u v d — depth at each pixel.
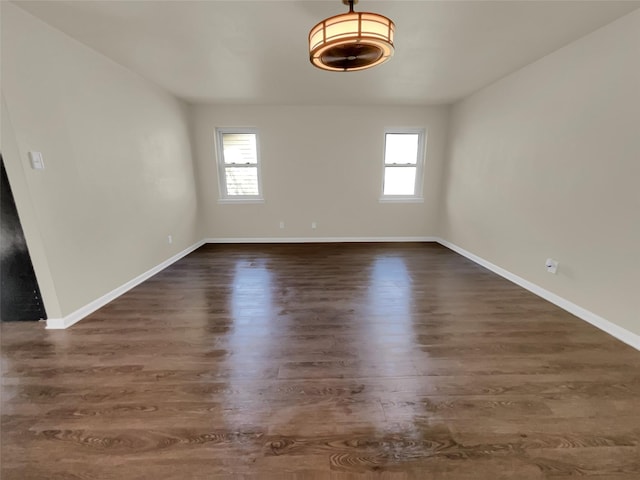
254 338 2.15
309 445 1.28
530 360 1.87
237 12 2.02
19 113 1.97
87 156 2.55
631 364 1.82
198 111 4.69
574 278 2.50
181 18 2.09
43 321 2.35
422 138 4.99
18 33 1.95
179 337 2.17
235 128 4.86
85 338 2.15
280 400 1.54
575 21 2.13
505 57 2.79
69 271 2.36
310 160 4.96
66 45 2.32
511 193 3.29
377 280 3.35
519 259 3.19
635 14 1.96
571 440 1.29
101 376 1.73
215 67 3.04
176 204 4.18
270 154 4.91
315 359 1.90
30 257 2.17
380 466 1.19
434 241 5.29
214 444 1.28
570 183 2.51
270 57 2.78
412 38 2.40
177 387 1.64
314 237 5.26
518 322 2.38
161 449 1.26
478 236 3.98
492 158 3.62
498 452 1.24
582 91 2.37
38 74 2.09
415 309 2.62
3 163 1.99
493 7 1.97
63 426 1.38
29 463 1.20
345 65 1.93
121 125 2.99
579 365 1.82
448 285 3.20
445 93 4.00
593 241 2.31
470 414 1.45
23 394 1.59
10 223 2.12
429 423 1.39
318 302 2.77
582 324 2.34
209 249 4.79
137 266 3.28
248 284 3.24
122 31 2.28
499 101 3.45
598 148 2.25
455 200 4.59
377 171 5.04
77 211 2.45
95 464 1.20
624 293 2.08
